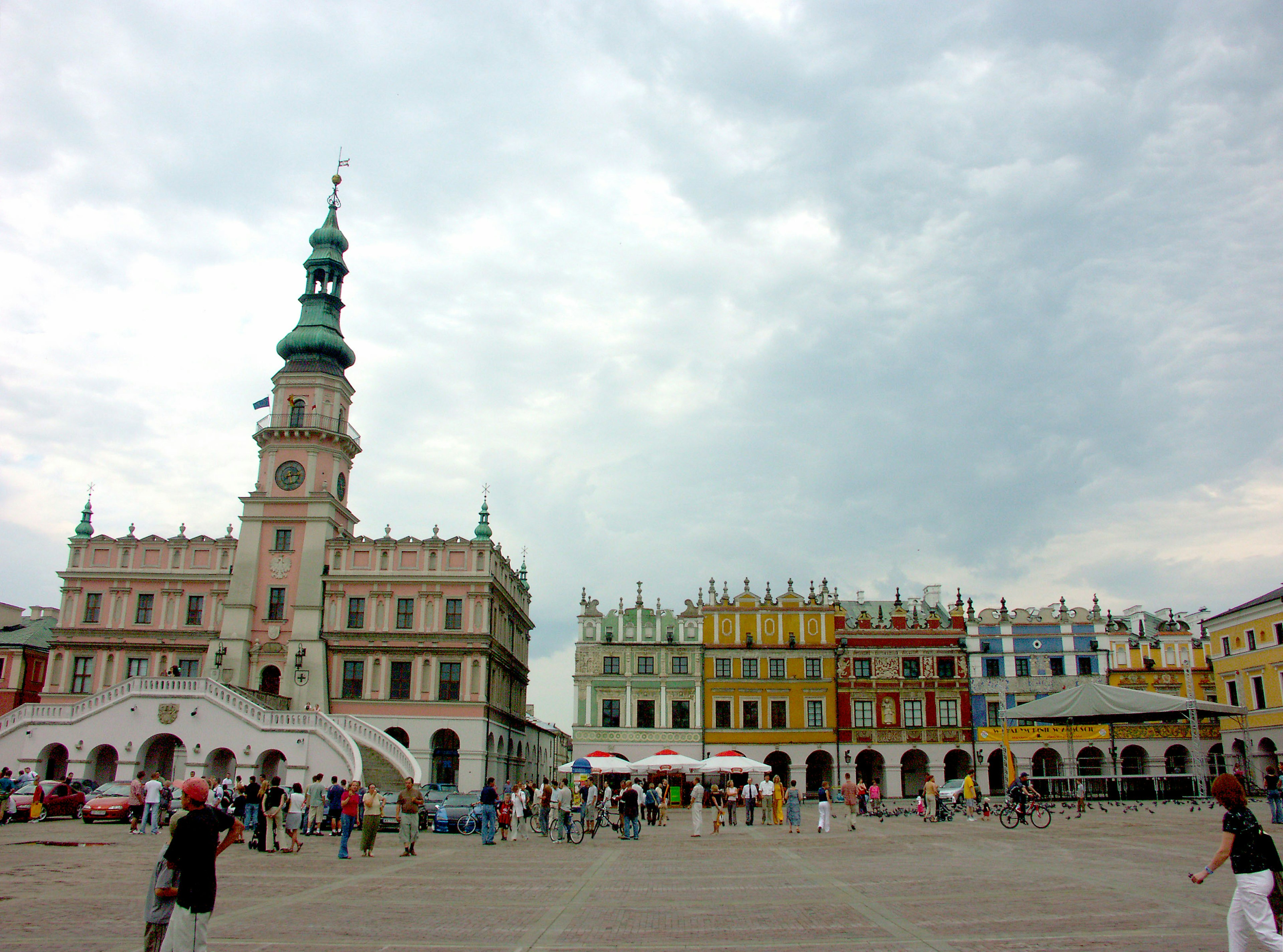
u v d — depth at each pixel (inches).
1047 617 3218.5
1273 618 2800.2
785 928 650.2
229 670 2652.6
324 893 832.9
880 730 3102.9
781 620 3196.4
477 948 582.9
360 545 2773.1
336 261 3051.2
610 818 2165.4
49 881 889.5
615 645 3147.1
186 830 434.9
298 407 2896.2
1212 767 2947.8
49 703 2751.0
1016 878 900.6
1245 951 462.9
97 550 2869.1
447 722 2620.6
